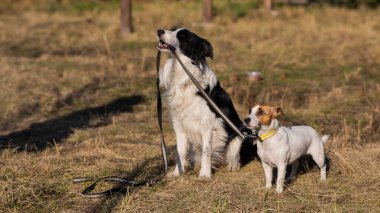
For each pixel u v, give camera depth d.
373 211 4.71
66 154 6.61
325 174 5.52
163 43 5.56
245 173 5.82
